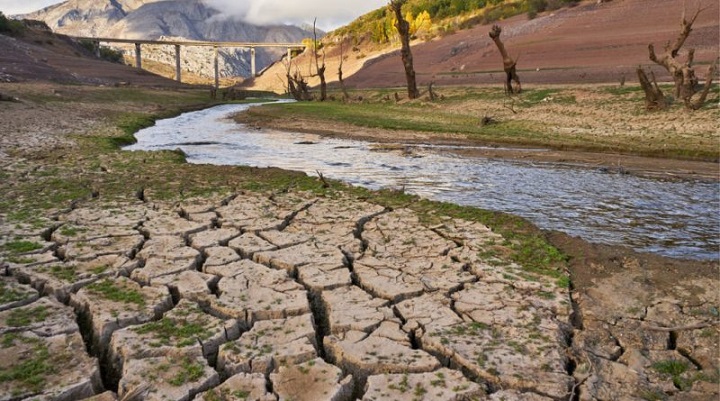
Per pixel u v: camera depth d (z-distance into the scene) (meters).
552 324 5.19
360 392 4.36
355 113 30.58
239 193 10.19
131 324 5.09
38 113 22.89
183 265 6.42
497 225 8.35
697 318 5.43
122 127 22.44
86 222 8.02
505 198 11.41
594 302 5.79
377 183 12.83
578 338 5.04
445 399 4.06
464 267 6.61
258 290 5.80
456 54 66.94
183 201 9.41
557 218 9.86
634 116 22.06
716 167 14.89
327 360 4.82
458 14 89.19
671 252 7.99
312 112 31.69
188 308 5.34
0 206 8.77
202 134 22.92
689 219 9.83
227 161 15.86
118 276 6.11
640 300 5.85
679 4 52.19
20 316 5.12
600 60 43.56
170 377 4.26
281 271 6.30
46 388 4.06
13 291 5.61
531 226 8.37
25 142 15.66
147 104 36.16
